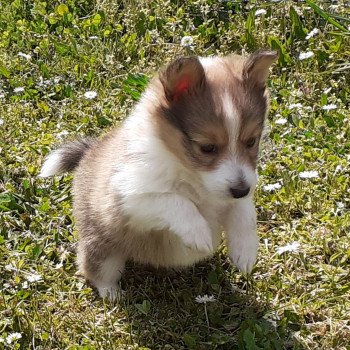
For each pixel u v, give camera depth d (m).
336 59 1.20
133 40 1.28
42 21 1.35
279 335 0.74
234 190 0.70
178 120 0.72
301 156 1.01
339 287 0.80
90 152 0.86
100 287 0.82
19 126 1.09
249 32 1.26
